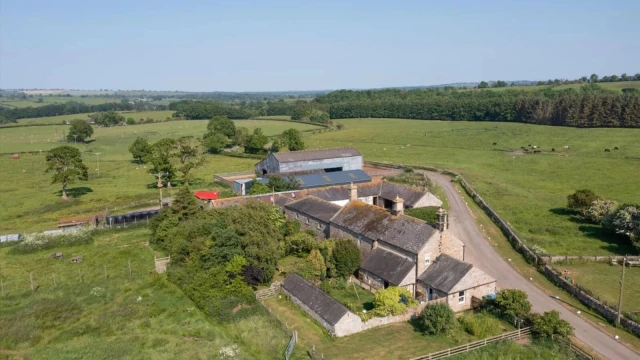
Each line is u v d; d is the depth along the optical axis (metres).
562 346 43.84
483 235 77.94
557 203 97.94
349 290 58.72
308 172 115.44
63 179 104.81
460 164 144.38
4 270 64.88
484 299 52.50
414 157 158.50
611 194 103.81
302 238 66.69
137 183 123.81
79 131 193.50
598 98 182.62
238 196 91.44
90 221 86.06
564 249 71.44
